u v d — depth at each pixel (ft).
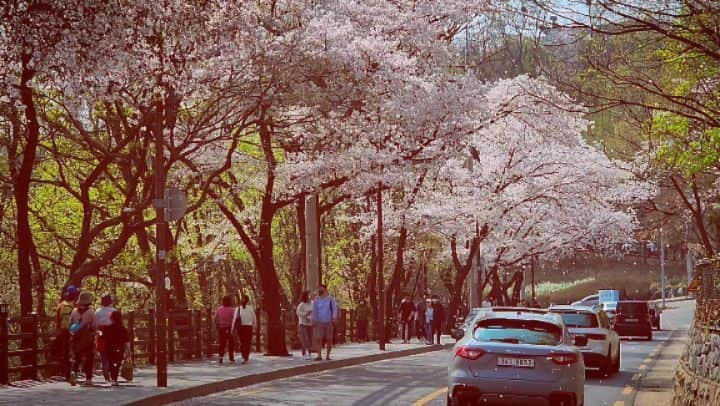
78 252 101.35
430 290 260.01
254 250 121.60
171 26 83.25
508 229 207.10
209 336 120.57
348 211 193.06
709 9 46.34
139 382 80.64
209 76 98.58
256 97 103.19
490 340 59.98
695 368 61.98
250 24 95.61
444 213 182.09
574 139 161.38
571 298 372.17
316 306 113.60
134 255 119.65
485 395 59.11
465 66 139.74
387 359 126.62
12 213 127.44
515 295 250.16
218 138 102.73
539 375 58.70
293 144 120.98
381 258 142.10
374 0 124.88
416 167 131.13
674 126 63.77
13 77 78.79
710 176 139.54
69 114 100.94
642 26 46.70
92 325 77.20
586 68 50.70
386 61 111.75
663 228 209.46
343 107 111.86
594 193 187.83
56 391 72.18
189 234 151.94
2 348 76.38
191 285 168.86
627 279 403.95
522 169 184.34
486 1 47.65
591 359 95.76
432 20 128.98
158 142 80.28
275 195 127.54
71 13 72.79
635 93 56.24
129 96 95.76
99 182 125.08
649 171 136.15
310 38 100.73
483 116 129.49
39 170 128.57
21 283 90.89
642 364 115.55
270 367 99.25
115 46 76.59
